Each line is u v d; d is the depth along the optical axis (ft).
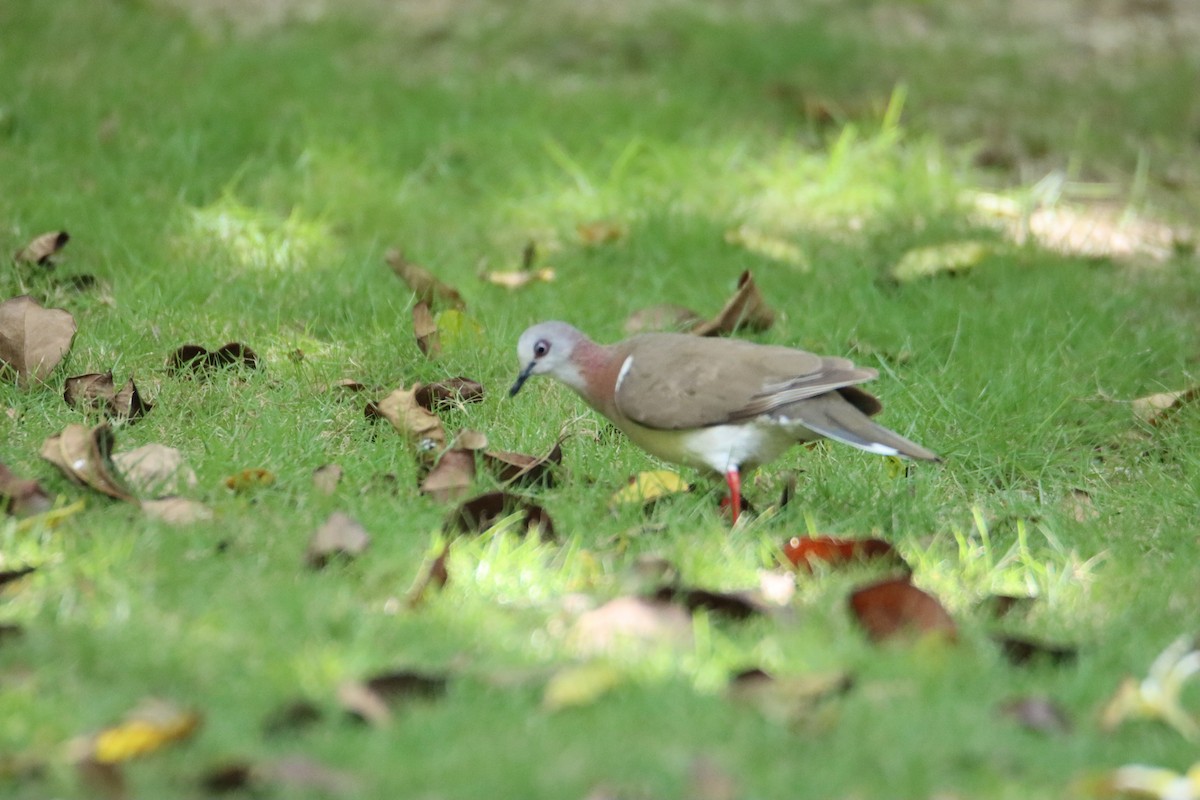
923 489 33.01
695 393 30.45
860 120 58.23
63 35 58.70
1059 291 44.47
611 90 59.16
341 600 25.57
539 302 43.42
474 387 36.81
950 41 67.36
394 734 21.29
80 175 48.62
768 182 52.54
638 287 45.50
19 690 22.00
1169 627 26.18
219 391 36.06
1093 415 37.63
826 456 34.76
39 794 19.66
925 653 24.36
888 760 20.72
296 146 52.08
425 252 46.68
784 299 44.68
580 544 29.09
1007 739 21.57
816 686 22.49
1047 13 71.56
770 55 62.39
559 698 22.20
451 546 28.19
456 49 64.28
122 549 26.89
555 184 51.52
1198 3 73.26
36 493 29.04
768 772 20.42
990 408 37.29
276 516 29.25
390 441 34.09
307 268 44.27
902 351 40.52
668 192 51.24
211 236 45.60
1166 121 60.13
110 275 42.98
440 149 53.62
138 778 19.99
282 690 22.49
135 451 31.24
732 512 30.76
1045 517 31.58
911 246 47.93
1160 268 47.93
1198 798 19.94
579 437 34.91
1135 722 22.50
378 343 39.29
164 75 56.39
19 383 35.40
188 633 24.11
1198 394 37.04
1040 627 26.09
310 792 19.71
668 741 21.24
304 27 64.85
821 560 28.22
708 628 24.89
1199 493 33.30
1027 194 53.01
